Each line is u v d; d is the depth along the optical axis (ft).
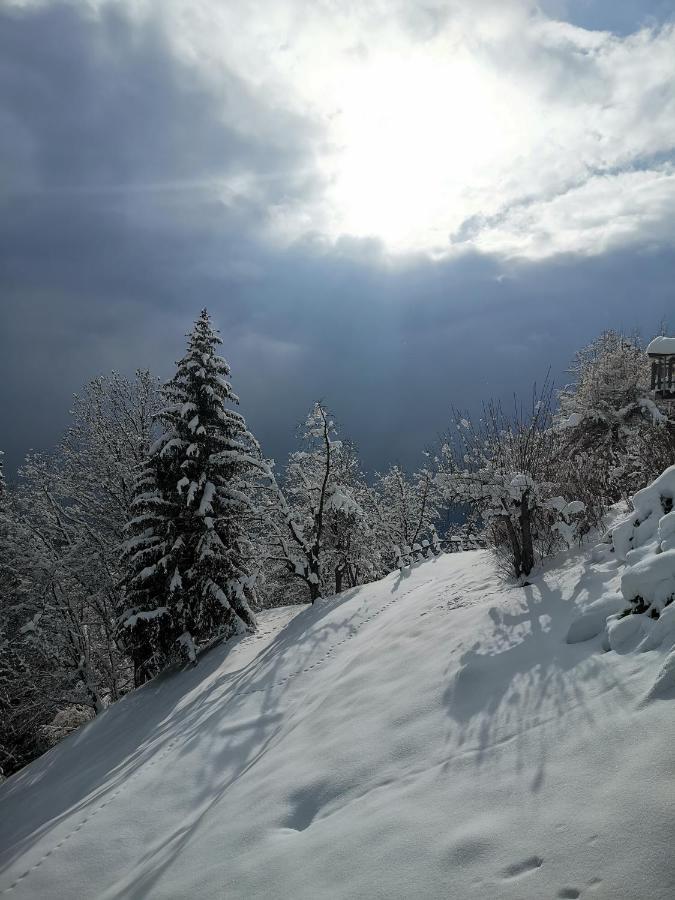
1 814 36.88
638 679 13.28
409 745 15.79
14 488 77.41
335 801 14.92
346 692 22.79
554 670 15.99
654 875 8.18
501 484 28.76
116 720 46.88
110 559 70.64
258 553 63.00
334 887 11.07
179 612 54.08
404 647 24.94
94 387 77.56
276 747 21.56
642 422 47.83
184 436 57.16
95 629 77.10
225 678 41.16
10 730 71.77
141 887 15.72
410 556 59.82
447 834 11.09
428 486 88.12
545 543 30.30
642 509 22.50
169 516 56.70
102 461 73.72
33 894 19.88
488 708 15.69
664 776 9.91
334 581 97.09
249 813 16.37
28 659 70.49
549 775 11.57
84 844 22.13
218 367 58.49
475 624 23.15
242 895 12.41
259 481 66.44
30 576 70.08
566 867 9.01
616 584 20.45
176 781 25.14
